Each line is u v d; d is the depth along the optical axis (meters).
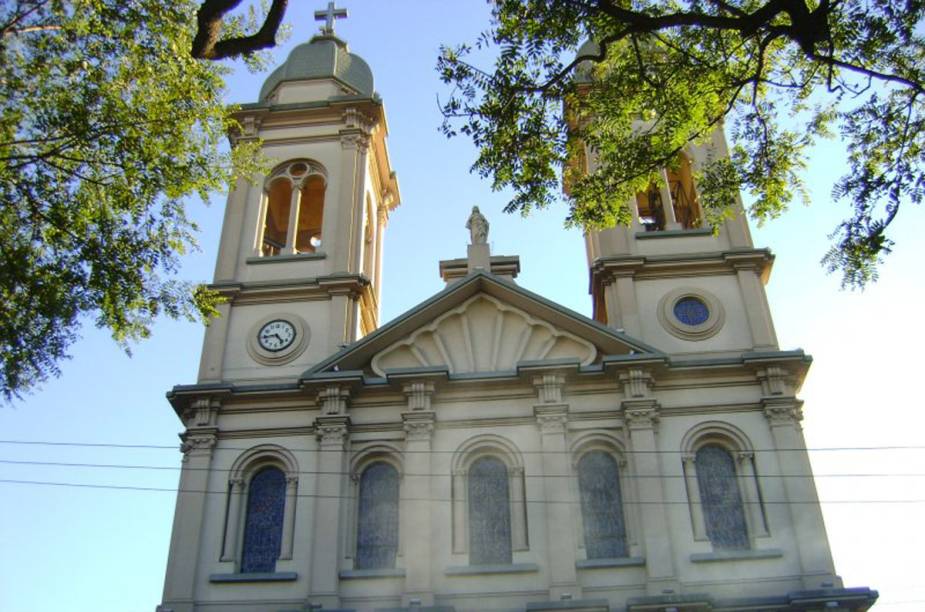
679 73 18.56
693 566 20.66
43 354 18.16
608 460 22.56
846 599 19.50
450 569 20.88
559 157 18.19
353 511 22.20
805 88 19.00
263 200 28.42
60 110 18.00
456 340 24.48
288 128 29.86
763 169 19.58
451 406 23.23
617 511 21.80
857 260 16.50
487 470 22.62
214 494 22.64
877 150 17.20
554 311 24.12
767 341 24.02
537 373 23.08
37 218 18.42
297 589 21.14
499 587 20.69
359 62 32.41
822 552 20.53
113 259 18.88
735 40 18.36
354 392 23.48
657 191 28.67
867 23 16.53
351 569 21.33
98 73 18.55
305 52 32.22
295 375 24.70
